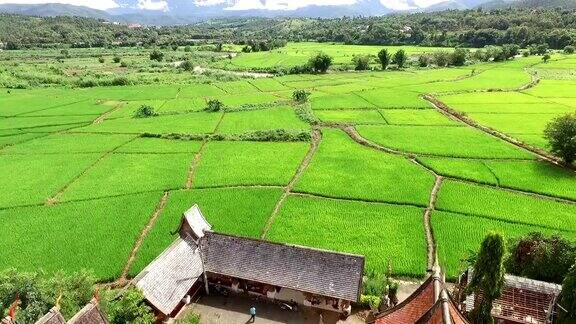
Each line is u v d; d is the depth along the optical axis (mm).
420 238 50219
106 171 71750
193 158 77500
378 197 60219
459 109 106750
